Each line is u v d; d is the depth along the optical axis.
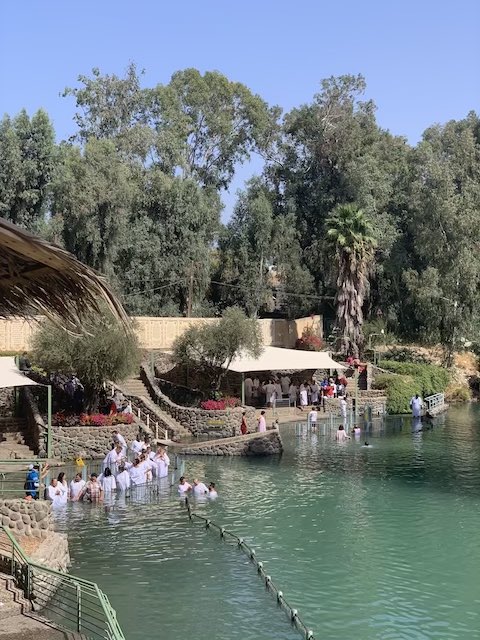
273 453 31.61
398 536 18.92
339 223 51.59
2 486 22.31
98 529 19.81
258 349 40.84
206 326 40.28
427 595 14.76
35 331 32.97
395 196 66.38
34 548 15.65
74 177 50.19
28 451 29.30
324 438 36.31
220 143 73.12
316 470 28.03
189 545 18.27
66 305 5.66
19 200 49.66
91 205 49.72
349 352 51.19
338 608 14.09
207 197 62.47
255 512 21.55
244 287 60.84
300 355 43.22
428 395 50.03
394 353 57.00
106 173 51.16
